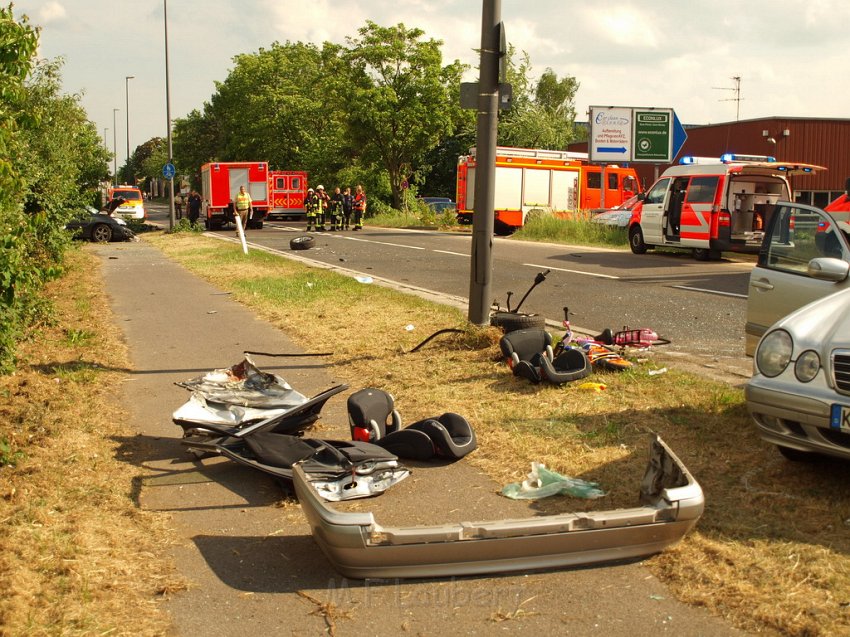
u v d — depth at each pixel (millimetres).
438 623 3512
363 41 47719
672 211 20609
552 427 6000
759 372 4949
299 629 3488
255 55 66125
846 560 3850
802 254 6609
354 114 47750
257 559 4152
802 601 3520
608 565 3971
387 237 29828
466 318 10578
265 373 6480
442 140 57719
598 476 5051
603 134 35844
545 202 33188
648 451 5422
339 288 14070
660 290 14219
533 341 7738
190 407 5828
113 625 3455
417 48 47875
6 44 7078
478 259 8992
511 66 54312
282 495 4996
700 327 10625
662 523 3953
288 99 61938
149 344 9734
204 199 40031
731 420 6023
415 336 9570
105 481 5191
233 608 3662
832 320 4832
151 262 20406
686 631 3395
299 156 62406
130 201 46688
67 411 6664
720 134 45281
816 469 5039
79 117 19578
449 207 48656
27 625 3379
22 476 5133
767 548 4008
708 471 5055
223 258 20750
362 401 5668
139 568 4016
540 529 3855
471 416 6398
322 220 35625
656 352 8844
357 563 3807
